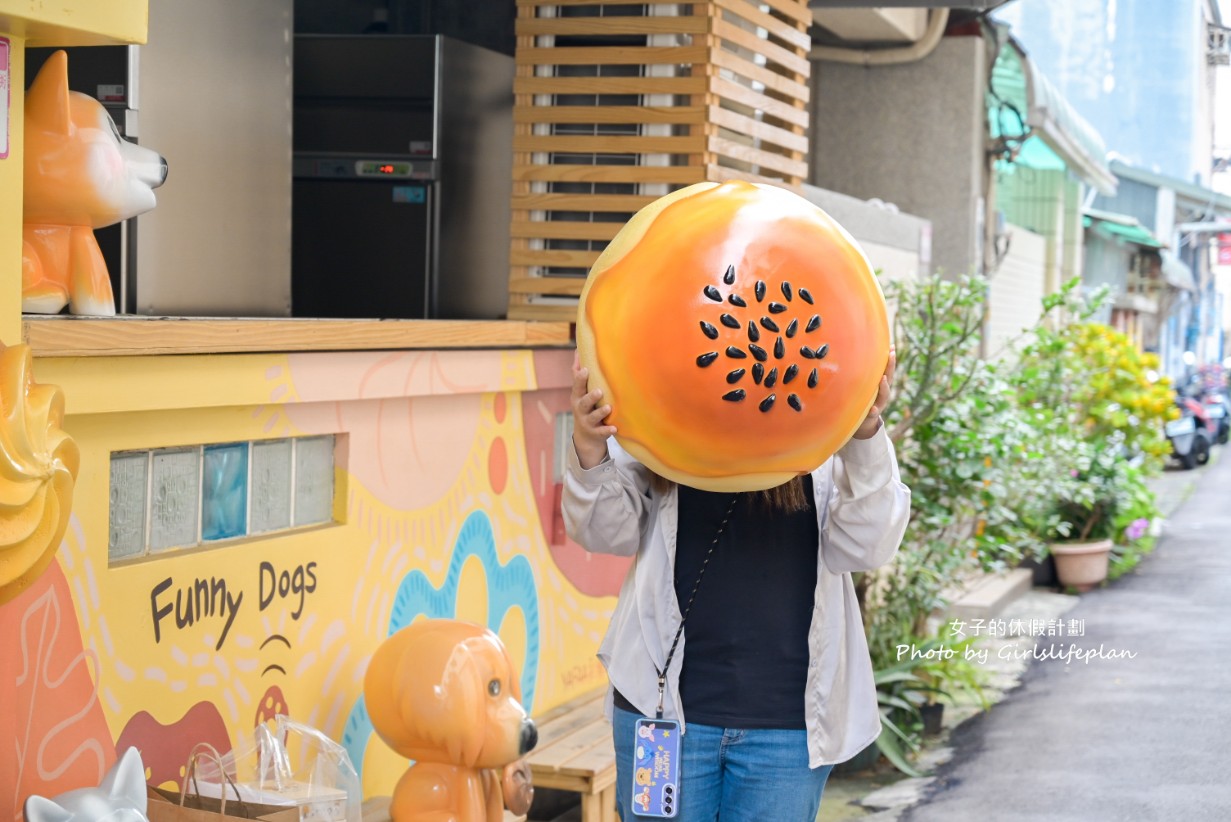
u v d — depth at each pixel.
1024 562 11.82
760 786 3.14
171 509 3.63
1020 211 20.62
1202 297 49.78
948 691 8.14
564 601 5.69
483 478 5.04
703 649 3.14
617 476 3.19
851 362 2.89
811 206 3.06
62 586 3.20
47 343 2.97
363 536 4.33
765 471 2.96
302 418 4.02
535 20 5.89
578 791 4.59
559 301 5.96
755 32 6.23
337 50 6.34
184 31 4.62
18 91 2.78
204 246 4.79
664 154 5.82
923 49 12.61
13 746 2.97
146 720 3.46
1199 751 7.12
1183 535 15.10
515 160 5.96
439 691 3.62
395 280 6.36
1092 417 12.61
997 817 6.07
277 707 3.94
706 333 2.84
